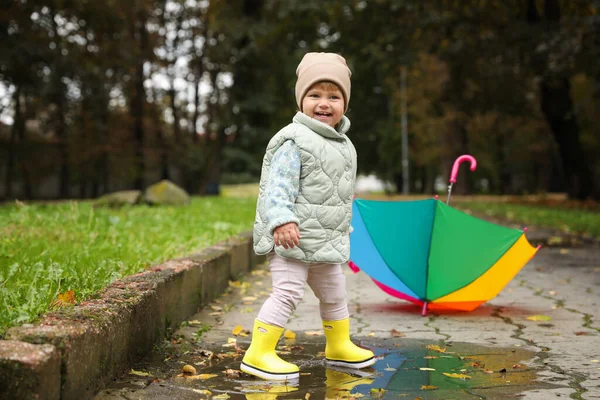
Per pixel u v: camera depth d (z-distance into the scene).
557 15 18.44
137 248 6.28
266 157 3.88
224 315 5.43
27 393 2.49
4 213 9.91
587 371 3.72
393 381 3.55
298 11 20.92
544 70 17.11
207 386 3.43
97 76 24.41
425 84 34.34
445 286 5.37
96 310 3.41
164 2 33.50
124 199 13.95
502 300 6.21
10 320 3.13
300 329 4.94
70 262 5.06
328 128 3.76
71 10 21.48
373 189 64.69
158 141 33.47
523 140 41.72
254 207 15.45
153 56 31.09
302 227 3.71
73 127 29.25
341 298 3.92
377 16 19.88
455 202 23.84
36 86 20.20
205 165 33.25
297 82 3.97
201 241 7.54
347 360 3.86
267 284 7.18
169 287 4.59
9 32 18.94
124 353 3.60
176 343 4.39
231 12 27.27
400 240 5.36
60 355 2.72
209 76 34.84
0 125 29.97
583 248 10.64
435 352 4.21
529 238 12.06
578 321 5.20
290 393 3.32
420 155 42.50
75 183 38.22
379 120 43.88
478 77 20.08
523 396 3.25
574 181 22.20
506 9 17.81
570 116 21.59
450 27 18.05
